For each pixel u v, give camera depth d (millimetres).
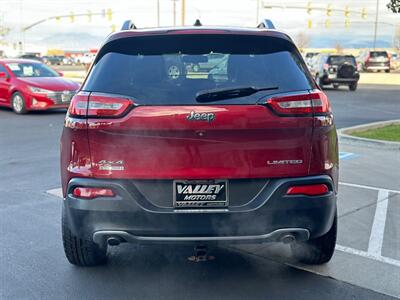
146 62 3736
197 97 3486
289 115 3492
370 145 10078
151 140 3441
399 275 4215
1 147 10039
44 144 10375
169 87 3564
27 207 6109
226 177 3479
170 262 4496
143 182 3490
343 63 26766
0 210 5977
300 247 4270
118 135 3455
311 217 3564
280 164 3516
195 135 3436
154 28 3963
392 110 17000
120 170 3479
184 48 3807
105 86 3594
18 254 4652
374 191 6797
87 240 3855
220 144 3455
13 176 7672
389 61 45469
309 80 3705
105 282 4094
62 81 15938
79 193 3541
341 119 14430
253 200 3512
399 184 7180
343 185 7105
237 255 4656
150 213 3455
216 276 4211
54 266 4395
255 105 3469
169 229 3482
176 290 3949
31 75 16141
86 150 3514
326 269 4332
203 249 3859
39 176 7676
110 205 3475
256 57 3777
